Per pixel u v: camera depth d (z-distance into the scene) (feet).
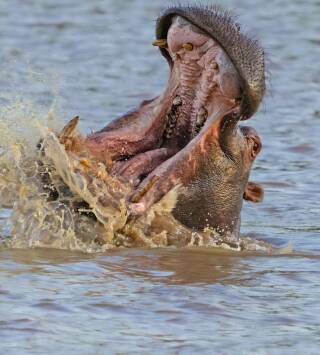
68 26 359.66
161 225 136.77
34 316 106.11
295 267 132.26
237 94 130.93
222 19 131.13
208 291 117.80
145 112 139.23
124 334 103.19
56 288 115.14
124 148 137.80
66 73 290.35
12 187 136.56
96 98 262.26
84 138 134.82
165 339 102.47
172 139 139.33
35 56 310.65
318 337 104.63
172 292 116.37
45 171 135.44
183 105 137.28
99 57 315.78
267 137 233.55
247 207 178.91
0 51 314.35
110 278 120.67
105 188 132.77
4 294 111.75
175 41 134.10
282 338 104.01
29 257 128.06
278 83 289.74
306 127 244.01
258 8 395.14
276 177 200.85
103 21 371.15
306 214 174.91
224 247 140.26
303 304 115.24
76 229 135.44
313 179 200.44
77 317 106.83
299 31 360.89
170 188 134.51
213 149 134.82
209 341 102.32
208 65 133.18
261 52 131.85
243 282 123.03
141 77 292.40
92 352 98.22
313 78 297.53
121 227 134.92
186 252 135.44
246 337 103.96
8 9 382.22
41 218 135.54
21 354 96.78
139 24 368.07
